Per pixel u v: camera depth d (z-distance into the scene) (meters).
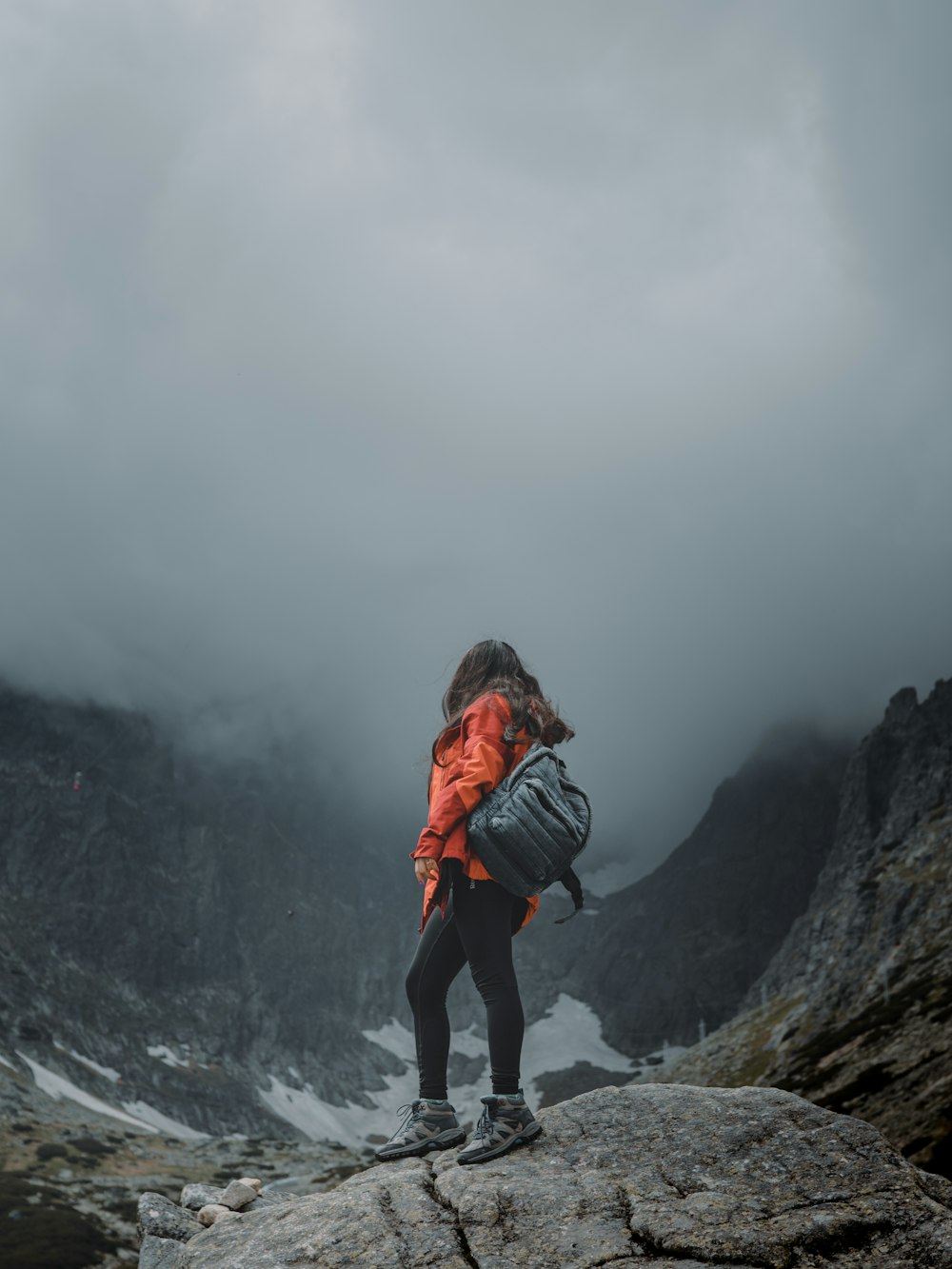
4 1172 100.62
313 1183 110.94
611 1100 5.05
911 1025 99.38
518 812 4.72
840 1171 4.15
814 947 180.50
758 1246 3.64
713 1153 4.41
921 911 150.75
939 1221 3.74
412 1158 5.02
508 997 4.82
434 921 5.31
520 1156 4.63
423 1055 5.25
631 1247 3.76
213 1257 4.20
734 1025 165.38
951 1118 60.00
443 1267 3.79
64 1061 182.50
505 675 5.44
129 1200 93.38
